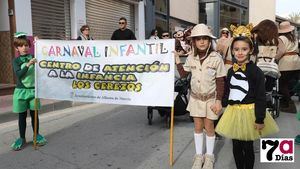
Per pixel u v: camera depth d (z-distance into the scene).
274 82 6.41
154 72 4.79
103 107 8.91
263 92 3.69
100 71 5.12
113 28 15.03
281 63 7.50
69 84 5.35
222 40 6.06
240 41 3.79
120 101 5.06
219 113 4.44
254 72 3.75
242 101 3.80
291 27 7.58
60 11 11.77
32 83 5.40
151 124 6.99
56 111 8.34
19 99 5.30
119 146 5.57
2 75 10.05
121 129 6.63
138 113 8.12
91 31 13.43
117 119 7.50
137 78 4.90
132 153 5.22
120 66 5.00
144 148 5.46
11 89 9.53
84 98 5.30
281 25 7.55
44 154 5.21
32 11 10.56
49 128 6.74
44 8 11.04
